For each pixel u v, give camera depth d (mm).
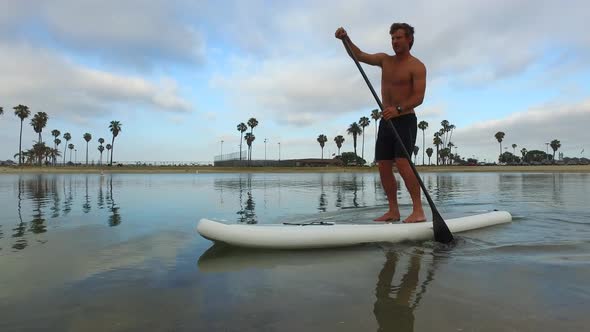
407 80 4516
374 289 2381
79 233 4320
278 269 2852
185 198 9094
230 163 89438
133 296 2287
